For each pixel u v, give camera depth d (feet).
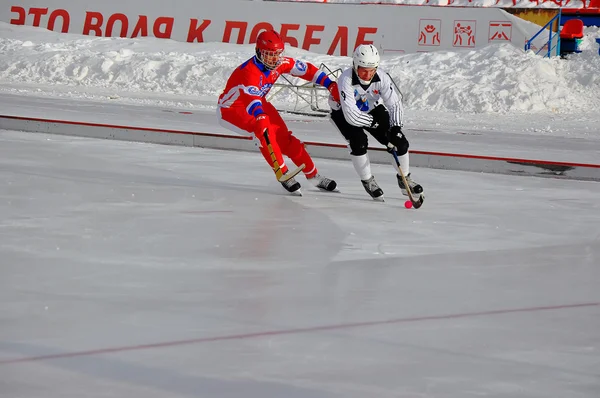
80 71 160.97
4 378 22.34
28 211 45.52
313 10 168.14
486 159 67.21
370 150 71.46
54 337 25.66
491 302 30.55
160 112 110.63
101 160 65.46
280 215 47.37
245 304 29.66
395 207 51.19
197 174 61.05
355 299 30.58
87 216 44.80
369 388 22.12
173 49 173.27
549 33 156.04
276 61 54.39
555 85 137.18
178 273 33.88
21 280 32.19
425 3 187.32
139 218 44.88
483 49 154.71
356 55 51.11
